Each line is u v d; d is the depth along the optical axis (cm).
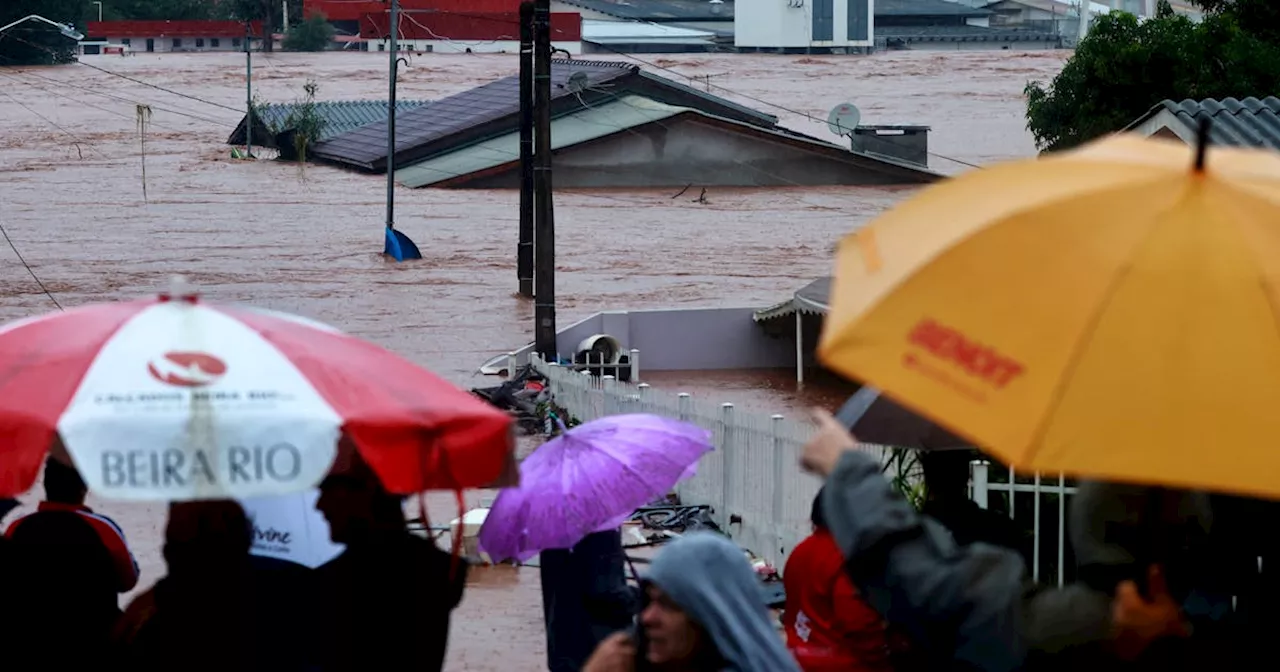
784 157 11388
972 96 19288
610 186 11181
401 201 10275
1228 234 726
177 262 7706
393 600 1152
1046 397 691
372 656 1152
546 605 1537
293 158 13112
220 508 1080
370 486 1155
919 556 829
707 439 1574
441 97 19512
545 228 4803
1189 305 704
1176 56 7162
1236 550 934
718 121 11200
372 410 973
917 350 723
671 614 841
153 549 2522
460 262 7744
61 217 9412
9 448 923
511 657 1948
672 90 12256
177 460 934
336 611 1155
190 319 1008
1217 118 3403
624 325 5181
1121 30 7394
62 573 1101
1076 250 730
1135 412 683
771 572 2266
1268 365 689
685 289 6938
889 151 11856
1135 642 832
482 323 5994
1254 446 673
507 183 11075
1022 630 827
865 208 10181
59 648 1095
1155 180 761
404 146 11838
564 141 11050
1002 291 728
